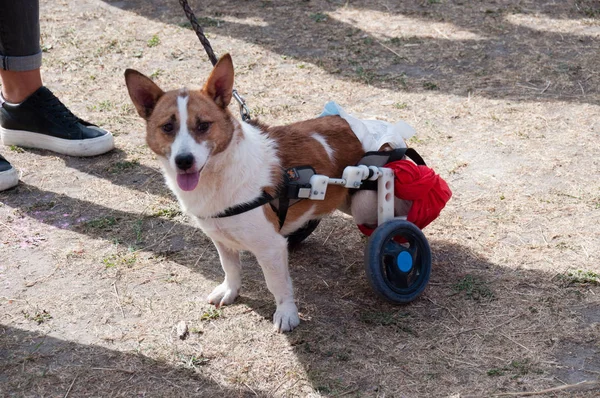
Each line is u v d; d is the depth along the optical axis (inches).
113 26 283.1
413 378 118.3
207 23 284.0
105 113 221.0
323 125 138.5
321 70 243.6
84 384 120.0
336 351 125.6
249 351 127.0
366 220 145.2
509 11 285.0
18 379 121.1
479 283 142.2
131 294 143.9
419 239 137.6
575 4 288.5
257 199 123.1
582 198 168.1
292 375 120.3
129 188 183.3
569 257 147.9
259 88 231.6
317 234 164.1
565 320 130.0
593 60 241.4
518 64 241.9
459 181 178.9
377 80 235.6
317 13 291.1
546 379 116.3
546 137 197.0
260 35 272.2
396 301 134.0
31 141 201.8
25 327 134.3
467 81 232.2
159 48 263.3
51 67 249.9
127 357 126.0
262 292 144.2
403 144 146.3
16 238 163.2
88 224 167.9
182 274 150.3
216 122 119.9
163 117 121.0
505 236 156.7
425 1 298.4
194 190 122.7
